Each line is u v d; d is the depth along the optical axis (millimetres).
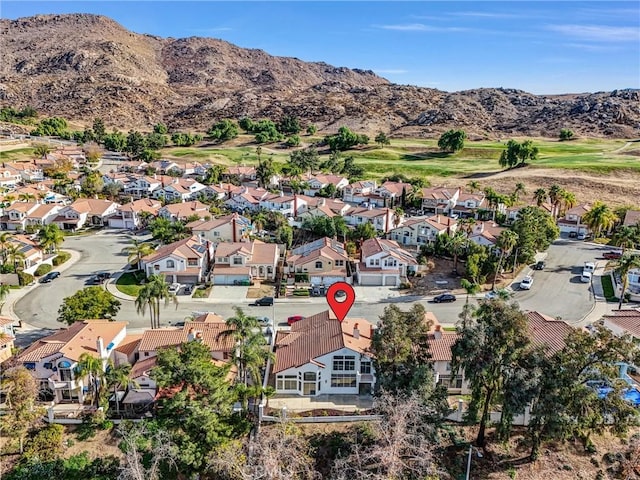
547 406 39875
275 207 128625
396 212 120938
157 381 43031
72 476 41781
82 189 149875
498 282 85750
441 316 72312
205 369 43812
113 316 70250
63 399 52375
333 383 52719
